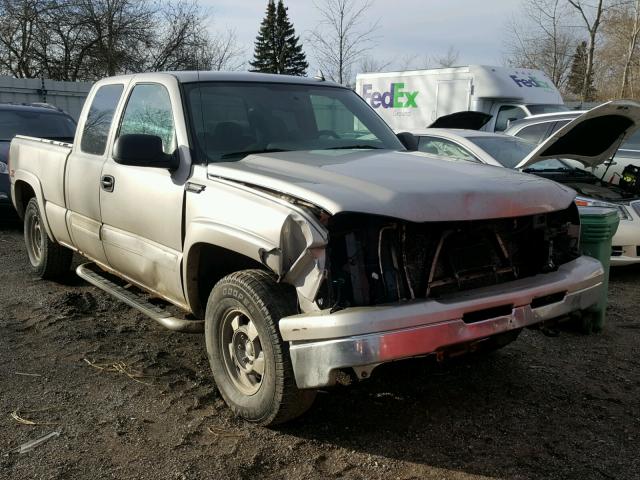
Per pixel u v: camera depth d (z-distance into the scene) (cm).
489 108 1324
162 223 402
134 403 382
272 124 434
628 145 884
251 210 329
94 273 540
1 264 718
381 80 1516
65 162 541
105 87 523
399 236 309
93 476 307
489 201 323
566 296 349
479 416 370
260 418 342
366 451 331
